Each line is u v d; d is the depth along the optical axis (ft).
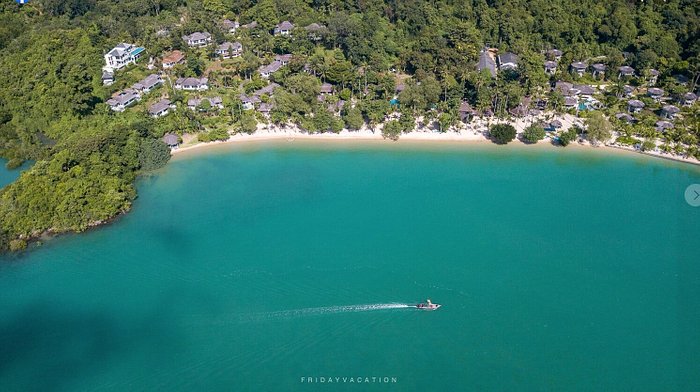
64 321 407.44
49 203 506.89
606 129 614.75
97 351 384.27
